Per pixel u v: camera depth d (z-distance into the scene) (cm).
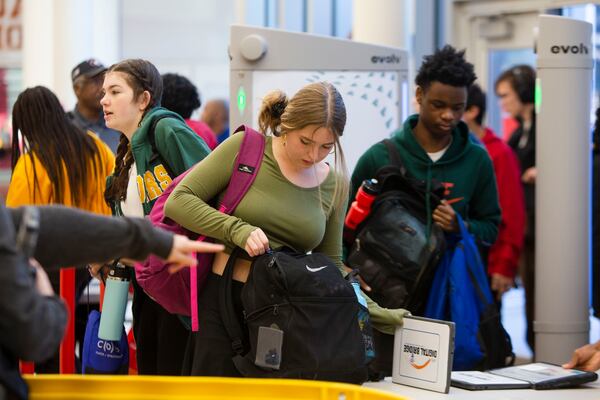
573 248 577
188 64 1934
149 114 453
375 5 777
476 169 534
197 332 395
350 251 501
